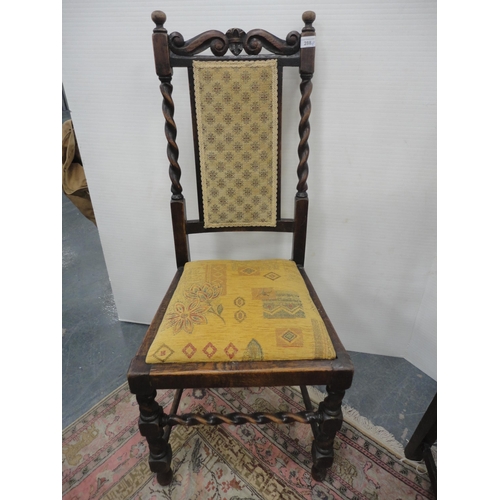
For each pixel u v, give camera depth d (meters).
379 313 1.21
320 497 0.85
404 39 0.80
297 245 0.95
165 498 0.86
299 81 0.89
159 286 1.33
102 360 1.29
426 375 1.21
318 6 0.80
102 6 0.86
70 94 0.99
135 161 1.07
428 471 0.87
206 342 0.68
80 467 0.93
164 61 0.75
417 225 1.02
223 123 0.83
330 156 0.97
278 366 0.66
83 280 1.80
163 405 1.10
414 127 0.90
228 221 0.94
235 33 0.74
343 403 1.10
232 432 1.02
